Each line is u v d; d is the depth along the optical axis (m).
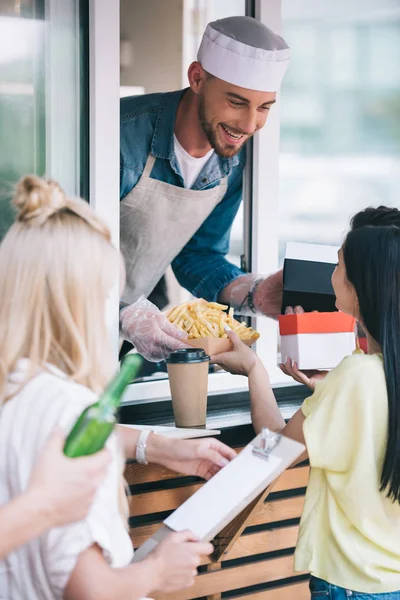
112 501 1.47
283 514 2.82
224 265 3.58
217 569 2.72
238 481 1.84
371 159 3.87
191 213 3.62
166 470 2.54
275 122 3.37
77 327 1.48
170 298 3.89
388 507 2.01
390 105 3.86
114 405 1.32
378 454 1.98
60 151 2.84
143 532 2.53
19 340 1.48
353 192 3.86
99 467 1.30
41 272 1.47
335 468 2.01
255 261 3.41
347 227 3.85
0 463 1.44
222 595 2.77
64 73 2.81
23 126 2.78
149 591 1.55
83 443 1.29
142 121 3.49
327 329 2.63
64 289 1.47
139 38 3.75
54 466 1.27
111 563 1.49
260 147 3.35
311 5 3.65
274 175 3.39
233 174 3.62
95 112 2.82
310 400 2.06
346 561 2.02
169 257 3.70
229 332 2.68
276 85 3.22
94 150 2.84
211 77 3.26
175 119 3.49
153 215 3.59
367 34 3.78
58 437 1.30
